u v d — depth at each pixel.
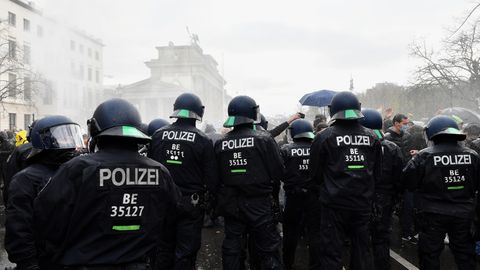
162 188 2.36
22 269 2.54
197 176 4.03
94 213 2.13
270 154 4.04
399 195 4.83
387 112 8.15
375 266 4.53
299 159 4.86
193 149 3.96
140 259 2.25
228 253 4.04
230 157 4.04
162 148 4.02
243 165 3.99
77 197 2.12
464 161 3.84
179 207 2.61
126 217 2.19
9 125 42.00
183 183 3.96
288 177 4.91
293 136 5.07
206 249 6.04
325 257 3.87
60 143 2.85
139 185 2.24
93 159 2.19
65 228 2.14
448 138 3.96
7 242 2.57
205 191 4.11
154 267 4.03
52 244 2.24
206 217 7.45
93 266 2.12
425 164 3.90
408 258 5.46
